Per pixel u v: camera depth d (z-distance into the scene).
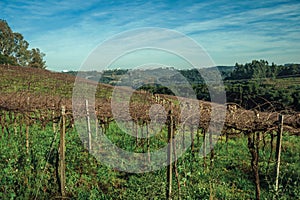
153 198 6.66
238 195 7.45
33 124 12.65
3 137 11.23
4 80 33.94
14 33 76.94
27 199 6.60
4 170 7.55
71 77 42.31
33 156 8.77
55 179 7.60
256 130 7.12
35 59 81.81
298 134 7.92
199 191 7.01
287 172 8.89
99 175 8.47
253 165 6.24
